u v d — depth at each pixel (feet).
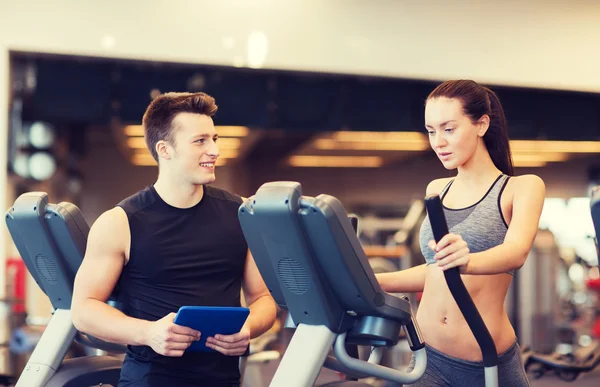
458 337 6.70
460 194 6.88
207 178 7.34
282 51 22.20
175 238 7.33
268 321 7.50
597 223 5.53
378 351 6.88
